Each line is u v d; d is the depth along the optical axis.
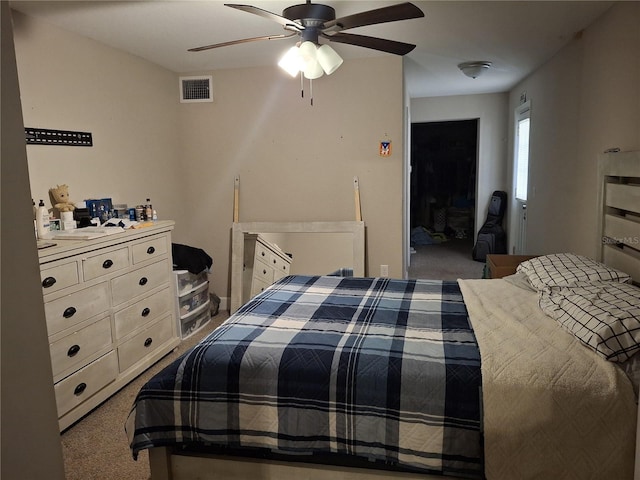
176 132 4.45
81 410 2.63
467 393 1.63
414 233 8.45
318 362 1.79
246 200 4.51
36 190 2.88
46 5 2.64
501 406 1.59
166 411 1.83
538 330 1.97
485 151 6.58
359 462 1.77
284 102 4.30
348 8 2.78
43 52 2.91
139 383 3.10
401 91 4.09
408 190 5.97
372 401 1.69
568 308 2.02
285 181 4.41
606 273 2.32
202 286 4.08
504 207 6.54
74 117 3.16
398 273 4.32
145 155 3.96
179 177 4.50
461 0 2.70
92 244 2.68
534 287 2.55
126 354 3.04
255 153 4.43
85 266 2.65
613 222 2.64
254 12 2.23
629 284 2.23
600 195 2.79
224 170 4.50
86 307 2.66
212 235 4.62
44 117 2.93
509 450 1.57
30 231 0.68
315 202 4.38
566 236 3.69
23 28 2.78
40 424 0.69
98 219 3.18
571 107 3.55
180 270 3.80
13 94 0.65
